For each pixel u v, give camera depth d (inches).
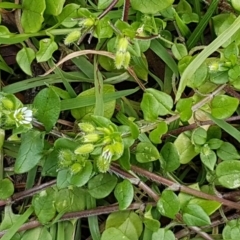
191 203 4.7
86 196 4.8
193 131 4.8
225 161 4.8
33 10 4.6
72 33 4.5
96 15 4.8
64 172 4.4
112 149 4.1
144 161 4.6
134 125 4.4
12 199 4.8
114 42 4.7
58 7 4.6
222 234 4.9
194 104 4.8
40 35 4.8
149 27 4.8
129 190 4.5
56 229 4.8
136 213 4.9
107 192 4.7
